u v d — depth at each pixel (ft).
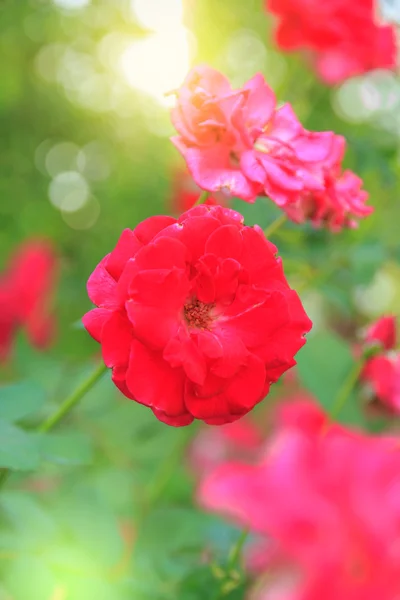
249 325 1.42
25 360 2.25
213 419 1.42
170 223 1.43
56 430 1.90
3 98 4.17
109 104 4.28
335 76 2.34
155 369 1.39
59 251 4.11
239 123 1.54
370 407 1.94
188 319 1.43
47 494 1.97
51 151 4.48
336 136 1.63
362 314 2.97
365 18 2.17
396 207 2.67
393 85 2.60
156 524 1.94
